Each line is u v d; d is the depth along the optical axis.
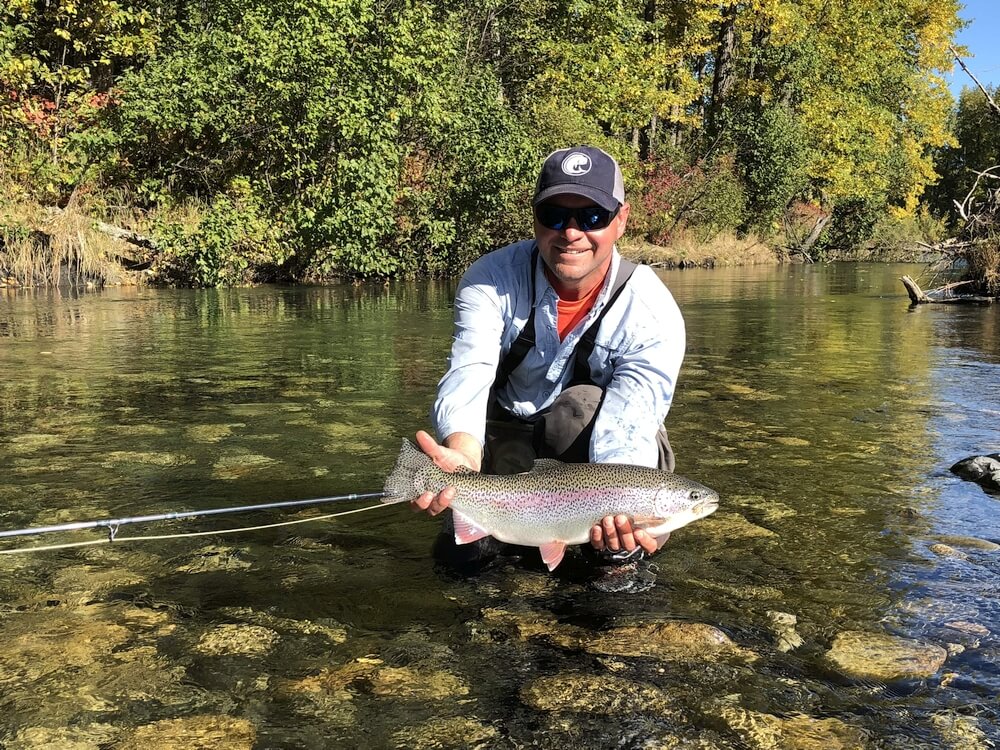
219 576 3.14
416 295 15.23
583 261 3.23
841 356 8.74
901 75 43.06
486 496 2.99
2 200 14.99
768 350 9.22
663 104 31.33
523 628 2.76
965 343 9.84
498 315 3.45
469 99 19.02
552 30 25.05
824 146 39.81
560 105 24.58
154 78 15.94
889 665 2.51
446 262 19.77
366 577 3.15
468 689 2.38
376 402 6.04
